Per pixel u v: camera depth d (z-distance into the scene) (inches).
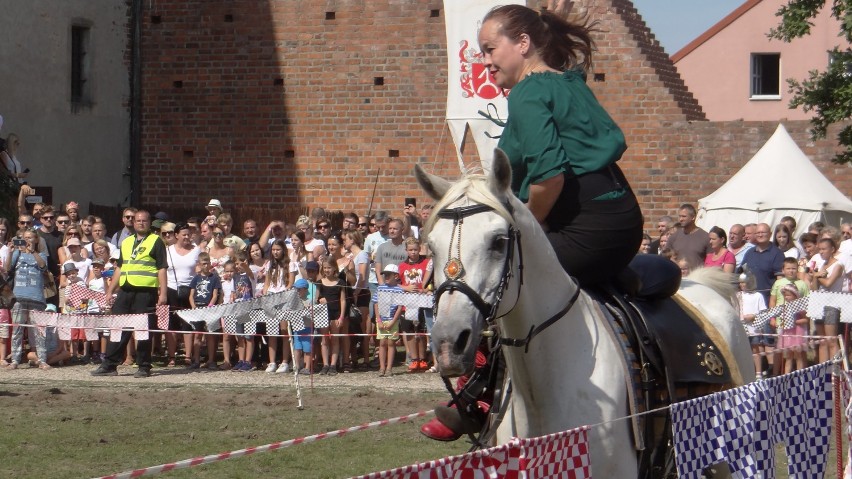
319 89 876.6
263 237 622.5
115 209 880.9
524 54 185.0
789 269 489.4
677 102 790.5
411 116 856.9
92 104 903.7
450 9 613.9
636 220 180.7
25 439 372.2
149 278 543.8
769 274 502.0
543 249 166.6
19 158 851.4
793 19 630.5
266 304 514.6
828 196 647.8
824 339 444.5
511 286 157.8
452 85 618.8
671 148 790.5
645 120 796.0
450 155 850.1
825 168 755.4
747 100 1343.5
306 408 446.3
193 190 904.3
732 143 780.0
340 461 341.7
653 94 794.8
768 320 479.5
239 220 877.2
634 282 187.2
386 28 861.2
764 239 505.7
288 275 562.9
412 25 856.3
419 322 551.5
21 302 565.3
